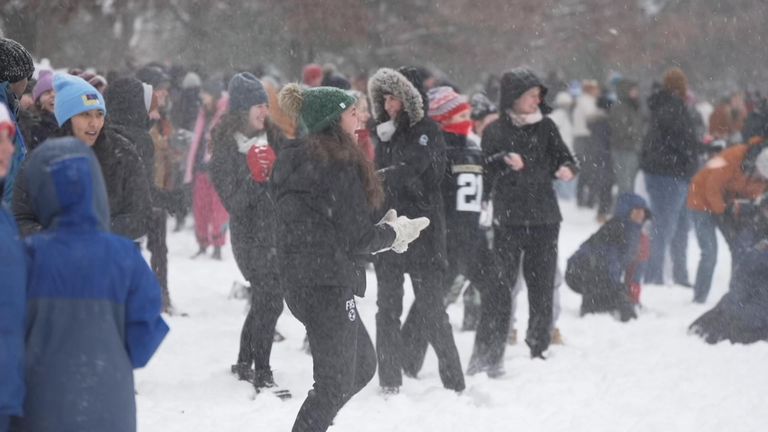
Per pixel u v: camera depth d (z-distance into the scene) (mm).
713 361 21609
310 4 49531
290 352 21922
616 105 45281
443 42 61562
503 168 21062
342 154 14086
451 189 19859
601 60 70312
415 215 18188
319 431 13859
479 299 24344
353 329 14188
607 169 46219
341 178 14047
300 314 14164
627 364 21312
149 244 25031
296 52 53062
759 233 26000
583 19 68750
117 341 10234
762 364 21359
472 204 19812
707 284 29344
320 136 14328
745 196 26484
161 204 20109
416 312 19672
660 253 32344
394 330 18406
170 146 31766
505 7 60719
